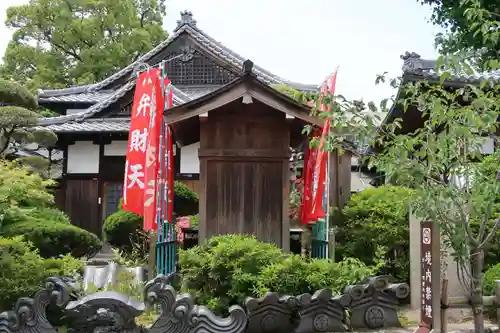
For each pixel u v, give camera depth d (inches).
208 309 211.8
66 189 670.5
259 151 301.6
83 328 202.1
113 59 1008.2
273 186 303.9
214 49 771.4
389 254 345.7
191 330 203.5
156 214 281.7
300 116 287.7
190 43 783.7
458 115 172.7
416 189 179.6
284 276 225.6
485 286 275.9
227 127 304.2
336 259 349.1
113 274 291.0
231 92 285.1
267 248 249.0
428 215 188.5
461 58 183.2
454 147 177.9
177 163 655.1
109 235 486.3
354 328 220.7
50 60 1031.6
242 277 227.3
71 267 268.4
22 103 497.7
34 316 203.5
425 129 185.8
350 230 355.3
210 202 301.7
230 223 301.1
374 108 178.4
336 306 217.8
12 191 335.0
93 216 665.0
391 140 189.8
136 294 262.5
